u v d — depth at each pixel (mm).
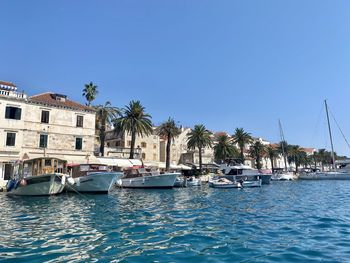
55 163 32531
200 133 71812
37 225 14430
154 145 81062
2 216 17203
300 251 9562
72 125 47156
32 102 43594
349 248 9828
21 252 9727
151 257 9117
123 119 54562
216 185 47594
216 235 12203
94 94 65688
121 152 63312
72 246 10461
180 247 10305
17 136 41531
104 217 16922
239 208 21266
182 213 18688
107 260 8844
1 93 41781
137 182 43938
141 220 15945
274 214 18094
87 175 31625
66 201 25594
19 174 32562
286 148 113188
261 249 9914
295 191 39656
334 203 23906
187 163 85250
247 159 108688
